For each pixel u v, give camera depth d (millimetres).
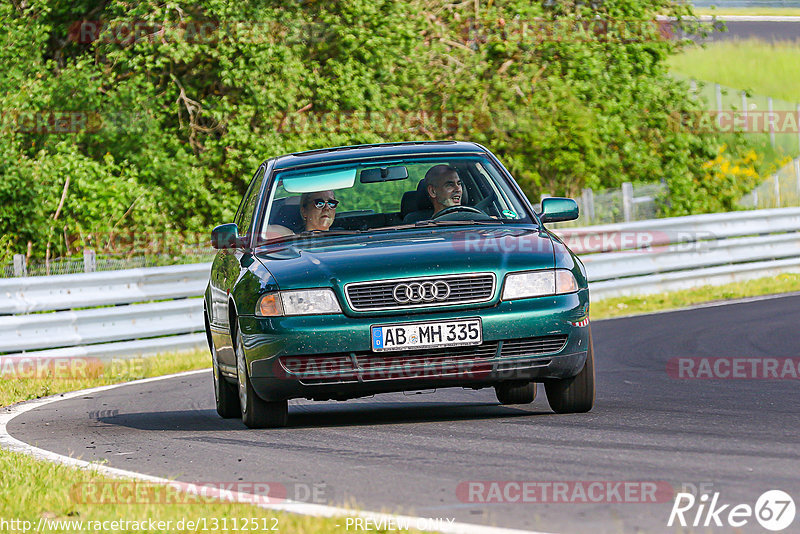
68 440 27406
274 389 24828
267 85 73312
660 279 66562
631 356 40844
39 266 62500
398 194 29391
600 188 86438
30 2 77312
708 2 188750
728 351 40188
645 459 19984
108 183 70562
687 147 88688
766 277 70625
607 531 15141
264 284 25109
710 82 139750
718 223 69125
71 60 73625
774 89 139250
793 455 19859
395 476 19656
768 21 175625
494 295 24562
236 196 74375
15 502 18797
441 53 84188
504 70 85875
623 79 87812
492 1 88312
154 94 74125
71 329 49844
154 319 52625
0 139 69125
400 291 24438
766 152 122125
